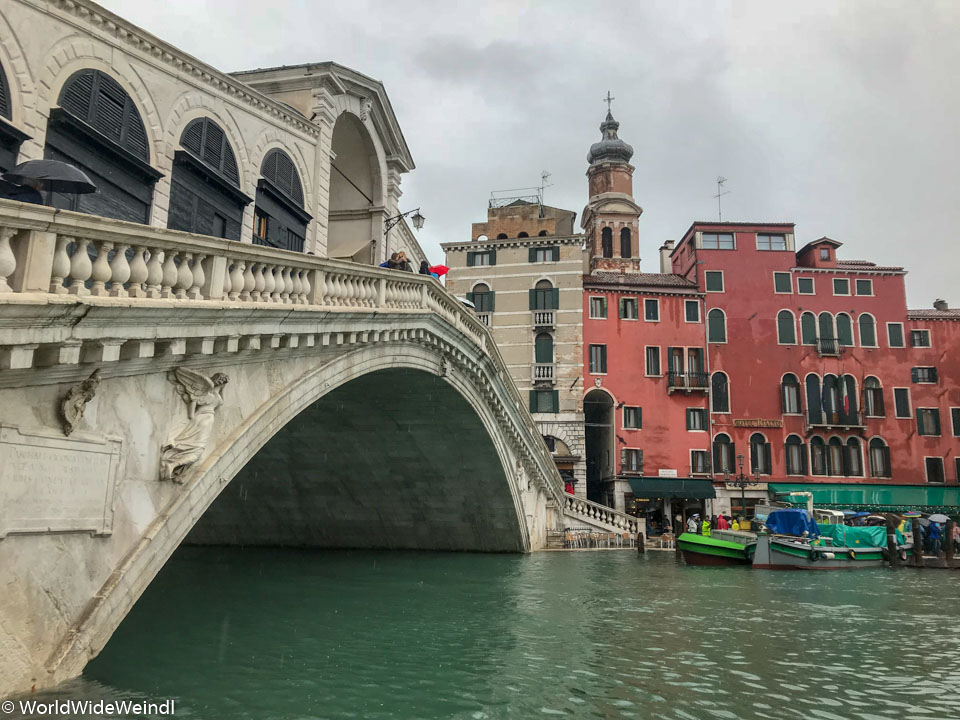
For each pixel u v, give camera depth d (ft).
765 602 46.19
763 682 26.53
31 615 18.71
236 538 82.07
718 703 23.89
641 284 110.11
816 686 26.13
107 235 19.54
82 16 31.45
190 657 28.02
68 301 17.85
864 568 73.36
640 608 42.55
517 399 67.72
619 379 106.83
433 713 22.38
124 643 29.91
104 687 22.36
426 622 37.01
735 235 112.78
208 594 44.55
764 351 109.19
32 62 28.86
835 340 110.01
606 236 154.61
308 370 32.78
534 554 76.59
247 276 26.89
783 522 74.28
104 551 21.07
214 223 40.55
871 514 92.79
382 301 39.29
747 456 106.11
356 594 45.98
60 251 18.25
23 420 18.58
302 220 49.55
